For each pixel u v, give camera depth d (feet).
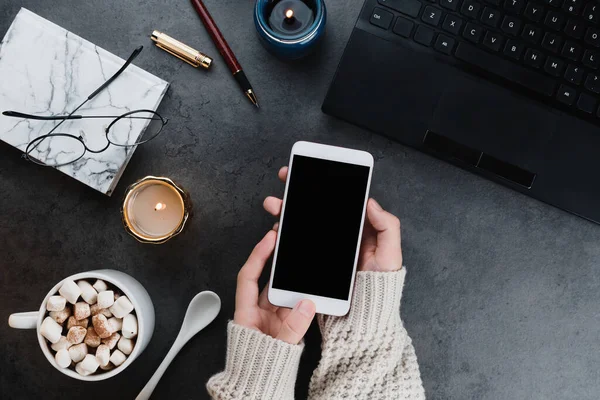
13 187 2.48
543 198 2.36
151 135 2.48
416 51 2.31
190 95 2.48
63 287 2.11
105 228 2.49
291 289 2.19
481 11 2.27
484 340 2.52
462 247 2.52
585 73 2.28
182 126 2.49
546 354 2.52
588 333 2.52
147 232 2.38
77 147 2.31
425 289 2.52
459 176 2.51
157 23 2.48
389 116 2.33
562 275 2.52
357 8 2.50
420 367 2.52
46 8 2.48
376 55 2.31
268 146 2.50
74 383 2.51
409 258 2.52
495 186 2.51
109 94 2.33
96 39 2.48
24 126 2.31
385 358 2.29
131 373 2.51
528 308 2.52
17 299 2.51
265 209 2.42
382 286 2.27
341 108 2.34
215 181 2.50
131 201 2.35
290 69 2.49
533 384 2.52
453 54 2.30
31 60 2.32
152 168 2.50
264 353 2.15
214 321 2.50
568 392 2.51
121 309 2.15
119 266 2.50
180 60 2.48
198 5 2.42
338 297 2.18
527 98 2.33
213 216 2.50
